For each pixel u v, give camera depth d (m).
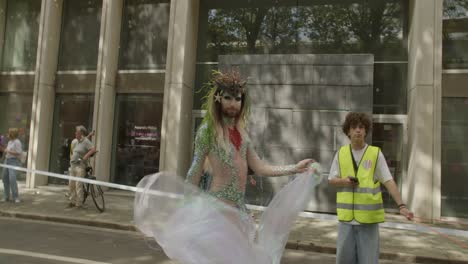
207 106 2.61
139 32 12.93
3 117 14.00
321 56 10.53
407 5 11.03
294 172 2.85
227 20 12.22
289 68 10.68
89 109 13.17
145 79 12.59
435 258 6.39
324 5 11.55
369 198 3.69
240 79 2.68
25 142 13.71
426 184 9.48
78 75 13.20
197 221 2.35
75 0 13.64
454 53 10.42
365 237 3.70
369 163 3.76
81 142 9.62
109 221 8.27
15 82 13.92
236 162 2.55
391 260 6.58
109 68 12.41
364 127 3.86
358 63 10.30
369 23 11.25
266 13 11.94
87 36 13.47
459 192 10.07
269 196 9.90
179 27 11.42
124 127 12.69
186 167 11.75
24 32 14.18
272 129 10.61
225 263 2.27
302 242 7.08
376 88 11.00
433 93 9.62
